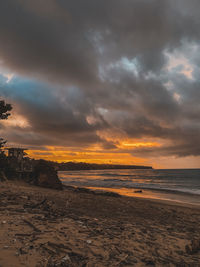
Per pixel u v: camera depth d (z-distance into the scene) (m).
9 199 8.70
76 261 3.03
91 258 3.23
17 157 26.22
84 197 13.93
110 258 3.34
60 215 6.43
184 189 32.69
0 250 3.00
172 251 4.18
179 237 5.46
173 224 7.60
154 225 6.93
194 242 4.43
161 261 3.54
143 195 23.16
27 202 8.40
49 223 5.09
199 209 13.50
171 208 12.72
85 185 39.88
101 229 5.19
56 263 2.85
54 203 9.20
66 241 3.85
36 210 6.81
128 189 31.17
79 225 5.30
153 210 11.03
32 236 3.89
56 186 21.95
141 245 4.30
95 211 8.59
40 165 23.20
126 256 3.52
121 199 15.85
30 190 14.52
